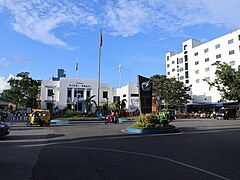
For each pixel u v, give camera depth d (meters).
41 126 24.30
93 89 51.31
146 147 11.23
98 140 13.53
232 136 15.91
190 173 6.79
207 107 61.22
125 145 11.77
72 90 49.84
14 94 61.78
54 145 11.66
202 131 19.36
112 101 53.19
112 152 9.88
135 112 47.44
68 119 31.47
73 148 10.80
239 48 58.62
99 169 7.13
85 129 20.66
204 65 68.62
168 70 86.06
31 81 64.56
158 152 9.97
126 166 7.54
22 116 37.31
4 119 34.91
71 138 14.38
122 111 43.31
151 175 6.54
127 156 9.09
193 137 15.27
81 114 37.69
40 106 50.50
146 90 21.47
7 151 9.97
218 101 59.03
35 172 6.75
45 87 49.12
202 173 6.80
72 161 8.17
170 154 9.56
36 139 13.93
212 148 11.12
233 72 44.09
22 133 17.30
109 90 53.44
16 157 8.76
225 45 62.34
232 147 11.46
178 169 7.22
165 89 55.97
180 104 58.91
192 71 73.06
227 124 27.44
